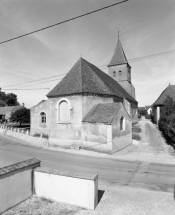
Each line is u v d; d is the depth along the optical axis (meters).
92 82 19.92
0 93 86.56
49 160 13.54
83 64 22.11
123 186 8.49
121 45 38.56
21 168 6.74
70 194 6.62
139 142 20.02
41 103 26.36
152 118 42.00
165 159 13.54
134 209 6.30
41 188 7.19
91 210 6.22
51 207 6.41
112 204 6.67
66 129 18.77
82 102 18.03
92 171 10.77
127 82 36.34
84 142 17.50
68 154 15.66
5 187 6.11
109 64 37.94
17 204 6.57
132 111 34.59
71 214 5.96
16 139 25.94
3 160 13.75
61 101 19.44
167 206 6.51
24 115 39.88
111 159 13.73
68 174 6.71
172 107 19.69
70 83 19.77
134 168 11.34
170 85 31.11
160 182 8.97
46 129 25.70
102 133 15.98
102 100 19.67
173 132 15.05
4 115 58.25
